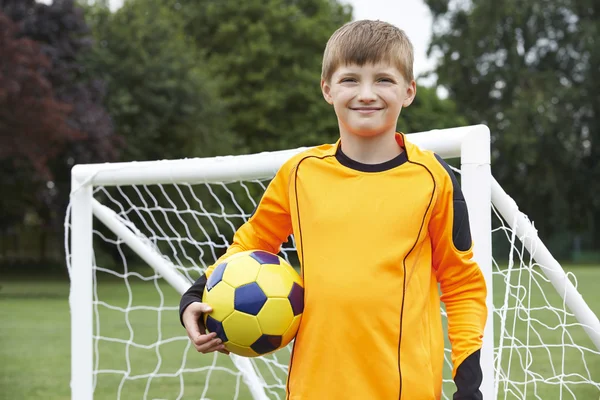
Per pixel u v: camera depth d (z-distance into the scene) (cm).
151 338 813
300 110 2658
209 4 2705
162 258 347
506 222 257
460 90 3306
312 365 180
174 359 681
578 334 761
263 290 193
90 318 338
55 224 2314
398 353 175
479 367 176
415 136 246
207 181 313
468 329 179
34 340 802
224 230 1934
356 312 176
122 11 2238
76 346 336
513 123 3036
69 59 2070
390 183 182
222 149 2231
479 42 3189
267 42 2598
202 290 202
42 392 529
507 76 3178
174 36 2291
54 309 1153
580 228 3391
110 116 2066
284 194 197
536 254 250
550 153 3161
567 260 3309
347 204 182
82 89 1994
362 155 186
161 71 2114
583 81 3192
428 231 183
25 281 1894
